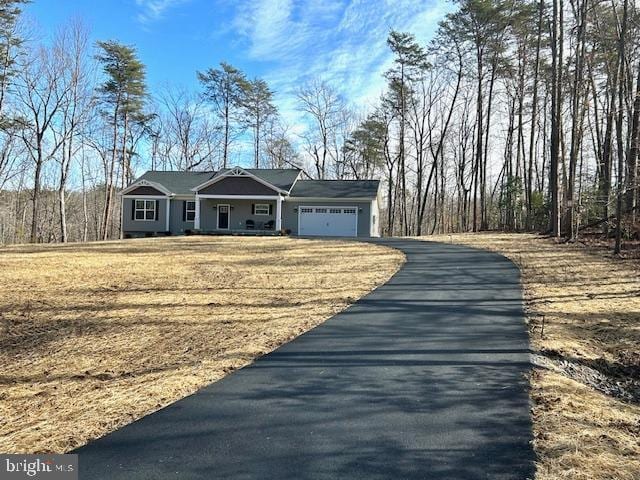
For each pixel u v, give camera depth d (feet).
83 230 149.38
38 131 96.84
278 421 12.36
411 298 29.68
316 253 56.75
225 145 147.13
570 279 35.86
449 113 115.96
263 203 98.07
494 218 134.00
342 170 157.07
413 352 18.62
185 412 13.07
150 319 27.25
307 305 28.86
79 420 13.00
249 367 17.13
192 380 15.93
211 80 143.13
